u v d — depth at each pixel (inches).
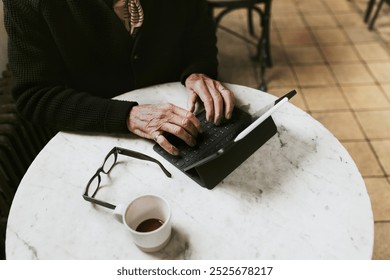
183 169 33.2
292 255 27.3
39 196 31.9
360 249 27.5
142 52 45.9
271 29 108.0
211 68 46.9
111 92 48.9
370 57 96.4
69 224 29.7
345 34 105.0
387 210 62.7
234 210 30.2
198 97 41.5
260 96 41.9
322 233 28.5
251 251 27.6
